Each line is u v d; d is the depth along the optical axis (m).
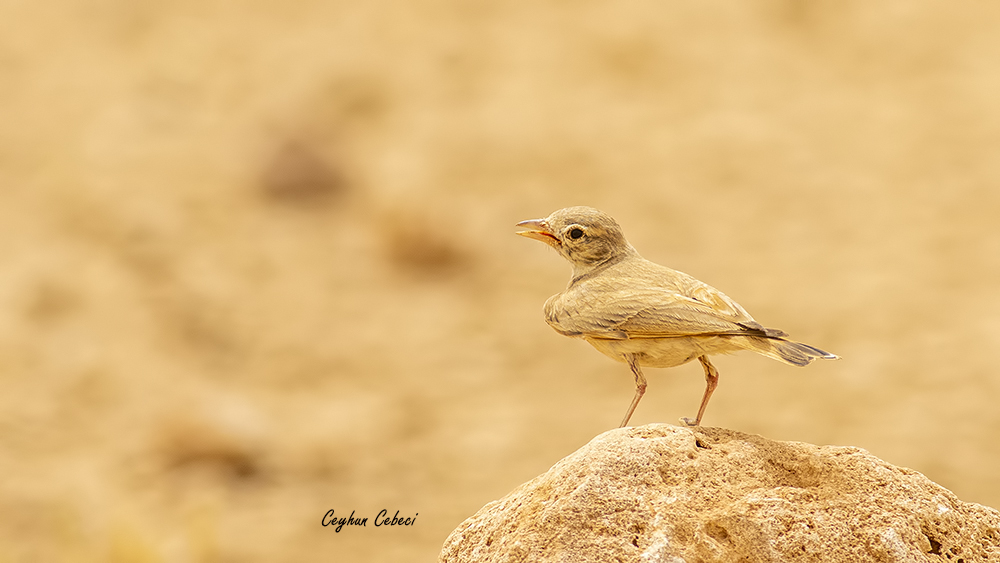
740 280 21.39
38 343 20.09
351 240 25.25
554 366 18.80
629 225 24.36
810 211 24.61
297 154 27.88
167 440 15.69
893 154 27.09
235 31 38.53
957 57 32.31
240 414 15.94
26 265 22.97
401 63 34.75
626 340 6.43
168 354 19.75
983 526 5.65
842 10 35.31
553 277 22.98
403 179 27.64
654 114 30.42
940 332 18.73
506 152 28.80
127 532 12.52
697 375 18.08
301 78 34.06
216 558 12.74
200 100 33.78
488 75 33.75
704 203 25.34
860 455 5.76
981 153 26.66
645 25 34.88
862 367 17.58
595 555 5.36
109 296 22.03
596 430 16.16
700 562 5.33
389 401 17.64
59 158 29.88
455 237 23.59
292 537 13.46
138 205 26.58
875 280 21.08
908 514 5.51
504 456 15.49
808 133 28.69
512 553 5.47
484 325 20.77
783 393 16.95
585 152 28.44
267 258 24.31
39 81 35.31
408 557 12.88
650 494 5.53
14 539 13.19
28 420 17.03
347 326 20.92
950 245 22.47
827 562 5.32
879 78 31.64
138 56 37.06
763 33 34.56
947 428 15.29
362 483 14.93
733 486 5.61
